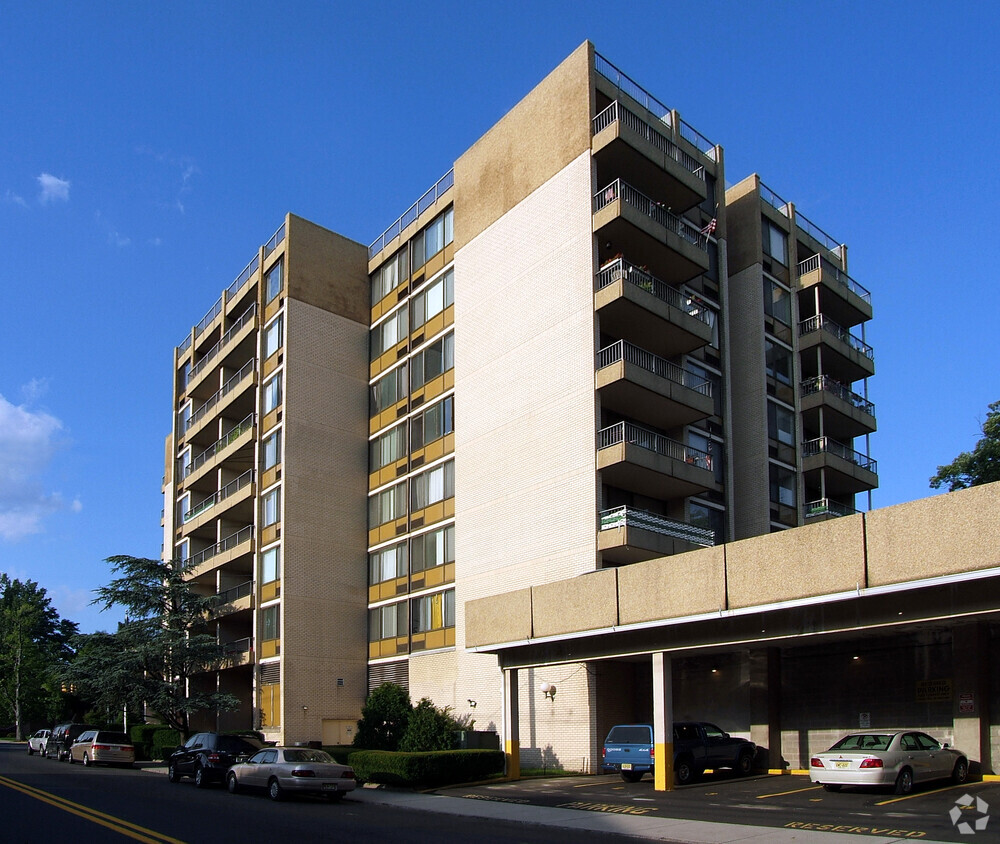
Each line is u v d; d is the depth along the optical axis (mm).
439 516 38906
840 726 26547
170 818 19312
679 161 36625
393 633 40719
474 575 36219
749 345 39781
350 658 41562
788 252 43000
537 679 32844
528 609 26844
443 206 41781
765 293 40906
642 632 23969
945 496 17312
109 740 41219
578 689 31109
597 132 34219
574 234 34062
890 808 19047
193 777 30203
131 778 32219
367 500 43906
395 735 34938
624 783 26328
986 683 23219
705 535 34094
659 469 32094
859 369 44844
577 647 25672
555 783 27062
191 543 54469
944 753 22094
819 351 41969
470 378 38281
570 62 35656
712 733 26781
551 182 35562
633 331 34594
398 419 42594
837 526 19000
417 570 39875
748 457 38719
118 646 43969
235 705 42406
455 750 29234
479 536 36344
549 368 34281
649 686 31422
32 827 17516
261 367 45781
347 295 45688
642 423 35406
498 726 33875
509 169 38000
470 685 35625
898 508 18016
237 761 28453
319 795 25312
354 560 42844
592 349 32594
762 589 20281
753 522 37938
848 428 44344
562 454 33125
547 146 36094
